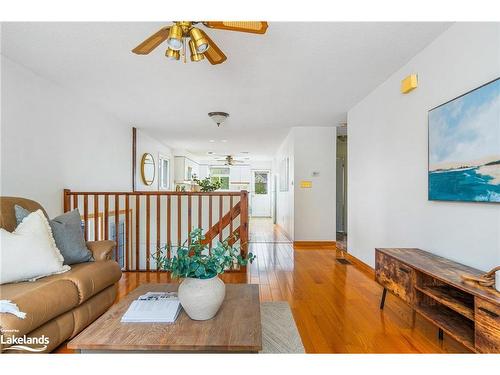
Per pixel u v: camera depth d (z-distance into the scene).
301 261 4.45
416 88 2.70
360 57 2.73
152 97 3.91
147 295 1.81
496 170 1.78
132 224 4.64
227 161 10.32
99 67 2.96
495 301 1.39
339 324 2.29
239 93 3.74
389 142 3.23
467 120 2.02
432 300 2.09
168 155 8.34
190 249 1.61
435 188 2.37
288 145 6.63
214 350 1.28
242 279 3.51
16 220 2.25
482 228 1.93
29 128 2.99
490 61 1.86
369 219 3.78
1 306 1.48
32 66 2.92
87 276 2.14
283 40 2.41
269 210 12.14
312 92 3.71
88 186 4.11
